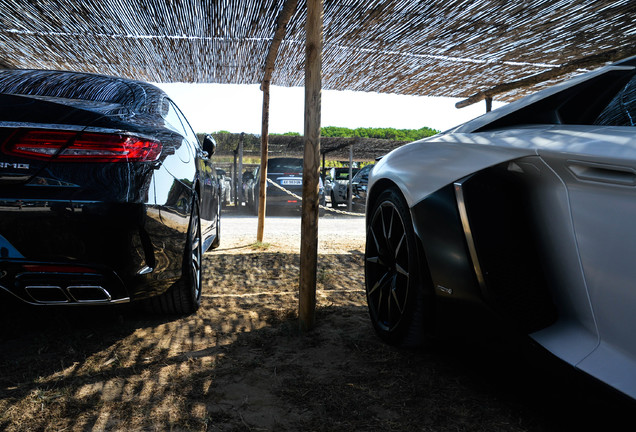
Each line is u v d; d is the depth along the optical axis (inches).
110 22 161.9
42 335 87.7
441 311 70.9
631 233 46.7
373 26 155.9
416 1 134.8
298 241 240.4
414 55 185.0
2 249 68.7
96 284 72.7
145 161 77.6
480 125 74.1
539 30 154.7
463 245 63.9
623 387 45.9
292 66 208.1
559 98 65.1
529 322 58.3
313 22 93.3
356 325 99.1
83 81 98.5
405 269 80.0
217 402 64.9
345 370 75.9
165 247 84.9
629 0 131.1
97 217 70.3
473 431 58.2
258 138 599.2
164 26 166.2
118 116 78.7
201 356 80.8
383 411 63.1
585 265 52.6
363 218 473.7
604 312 50.7
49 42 182.2
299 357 81.1
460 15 143.5
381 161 93.7
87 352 81.4
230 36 176.2
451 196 66.2
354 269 167.8
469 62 191.9
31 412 60.7
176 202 90.7
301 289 94.3
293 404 64.7
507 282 60.5
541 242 59.0
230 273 155.8
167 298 100.0
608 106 57.9
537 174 57.3
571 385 52.1
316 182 93.9
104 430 57.2
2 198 67.5
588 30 154.7
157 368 75.5
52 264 70.2
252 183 520.1
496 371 75.8
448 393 68.2
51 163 69.6
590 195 51.2
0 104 71.6
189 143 120.6
